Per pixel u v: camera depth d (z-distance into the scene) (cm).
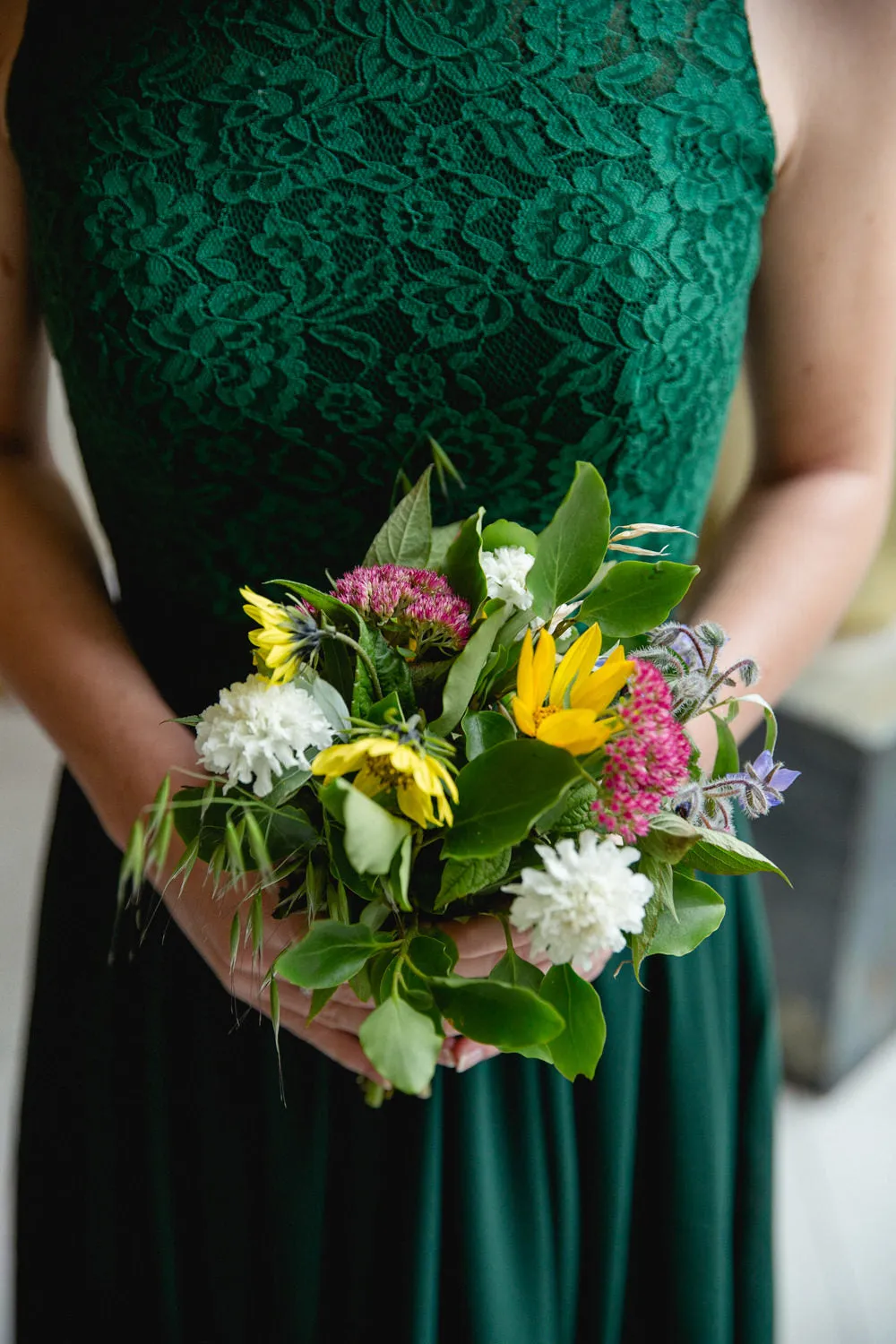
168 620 80
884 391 79
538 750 44
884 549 155
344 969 47
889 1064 176
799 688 152
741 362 86
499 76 66
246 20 65
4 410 80
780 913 162
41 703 73
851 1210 155
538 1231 84
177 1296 90
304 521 73
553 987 50
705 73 68
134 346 68
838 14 70
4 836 220
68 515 82
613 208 67
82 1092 87
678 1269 91
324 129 66
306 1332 87
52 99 67
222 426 70
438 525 75
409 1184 79
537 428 71
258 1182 84
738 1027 94
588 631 48
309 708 47
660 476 76
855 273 74
